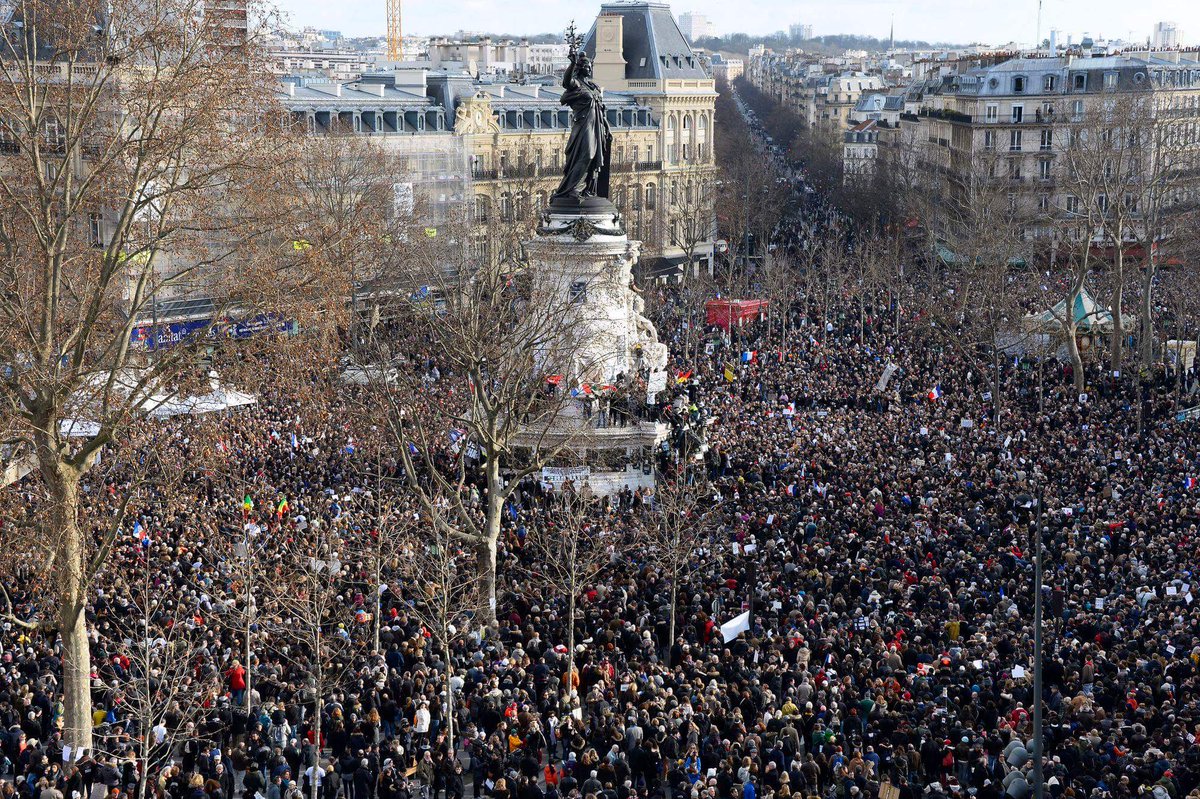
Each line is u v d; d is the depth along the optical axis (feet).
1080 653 197.57
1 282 208.54
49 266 199.72
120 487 260.42
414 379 325.62
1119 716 178.09
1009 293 530.68
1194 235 544.21
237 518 252.01
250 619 189.57
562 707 181.98
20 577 228.02
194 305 335.67
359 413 292.61
